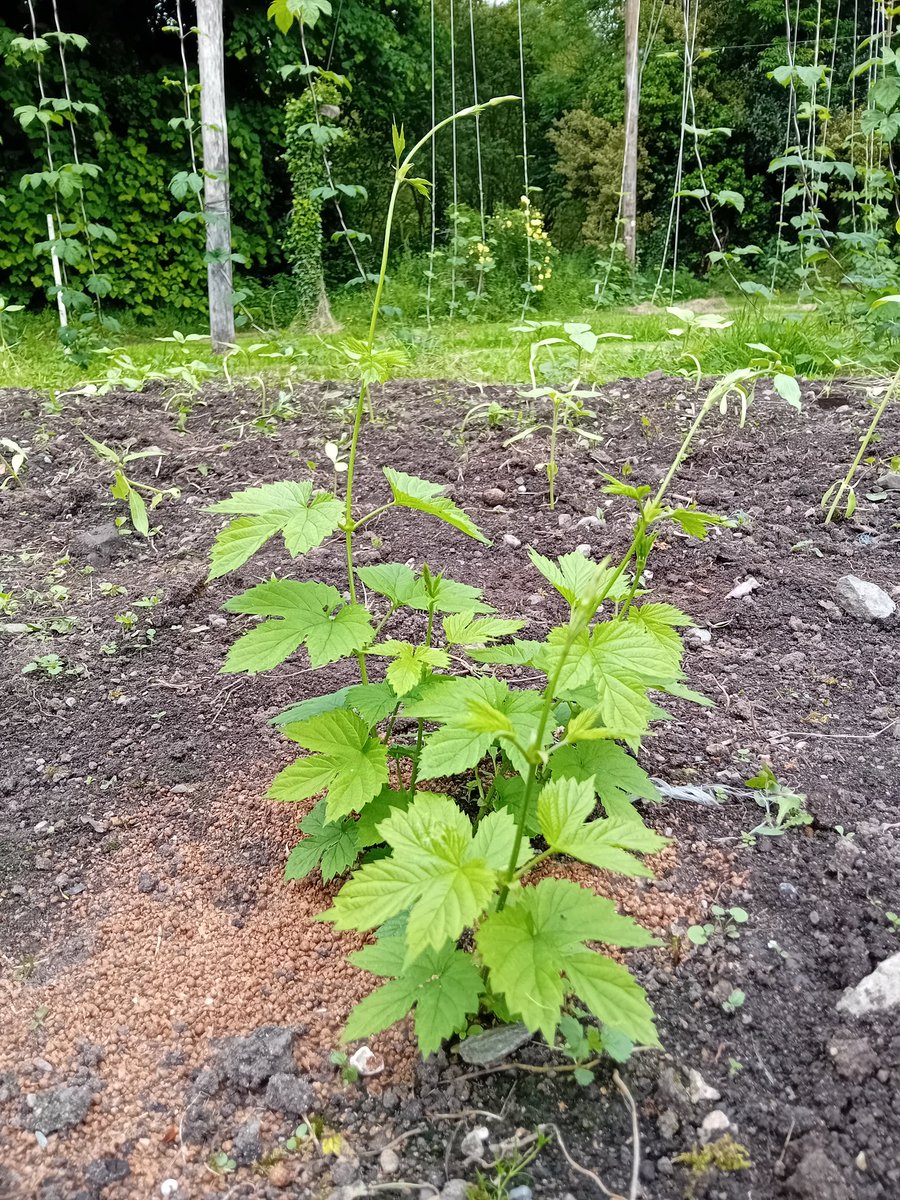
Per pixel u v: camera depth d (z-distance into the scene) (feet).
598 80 48.70
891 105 17.24
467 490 12.42
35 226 32.50
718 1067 4.74
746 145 45.50
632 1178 4.26
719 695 7.83
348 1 38.24
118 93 33.99
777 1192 4.19
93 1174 4.40
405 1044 4.96
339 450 13.98
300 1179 4.36
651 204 48.37
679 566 10.15
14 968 5.57
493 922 4.11
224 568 5.16
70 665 8.59
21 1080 4.88
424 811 4.49
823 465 12.34
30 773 7.17
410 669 5.14
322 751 5.39
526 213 35.53
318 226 32.30
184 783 7.02
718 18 45.91
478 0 50.24
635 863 4.05
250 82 38.55
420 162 46.62
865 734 7.25
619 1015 3.83
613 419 14.79
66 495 12.48
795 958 5.31
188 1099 4.75
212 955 5.60
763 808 6.45
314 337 24.81
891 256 22.39
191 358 20.52
